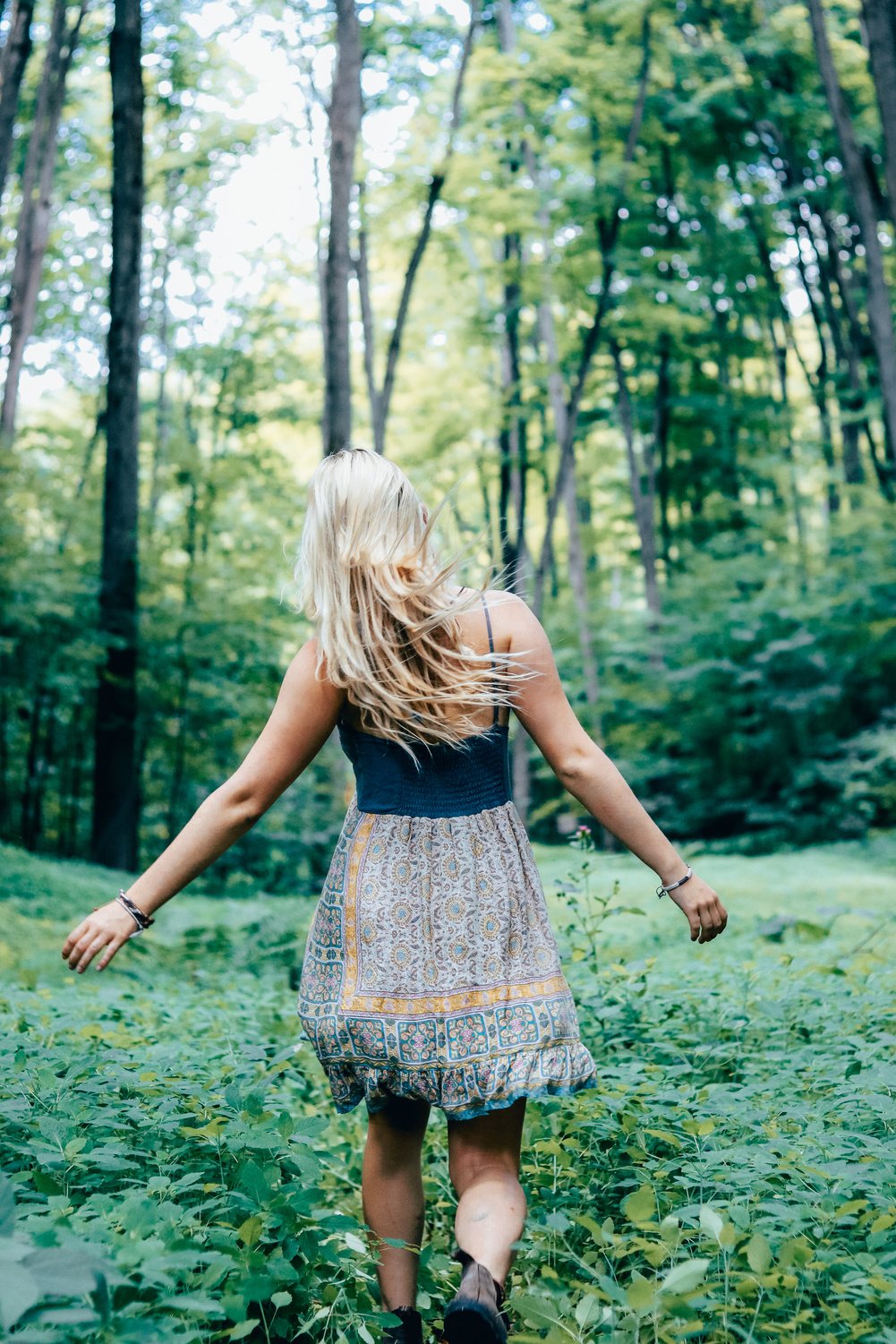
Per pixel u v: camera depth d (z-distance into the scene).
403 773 2.08
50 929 8.77
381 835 2.06
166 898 2.12
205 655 21.03
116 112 16.31
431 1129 3.35
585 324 25.48
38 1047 2.99
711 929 2.18
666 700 22.41
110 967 7.20
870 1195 2.08
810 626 20.61
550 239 20.05
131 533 16.64
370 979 1.99
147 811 25.64
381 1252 2.15
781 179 25.02
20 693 20.09
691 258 24.73
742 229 26.80
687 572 25.30
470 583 2.21
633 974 4.09
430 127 18.88
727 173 25.95
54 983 6.16
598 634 25.55
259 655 21.77
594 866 4.15
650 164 23.83
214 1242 1.81
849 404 23.42
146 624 21.14
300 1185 2.08
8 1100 2.44
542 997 2.02
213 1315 1.65
